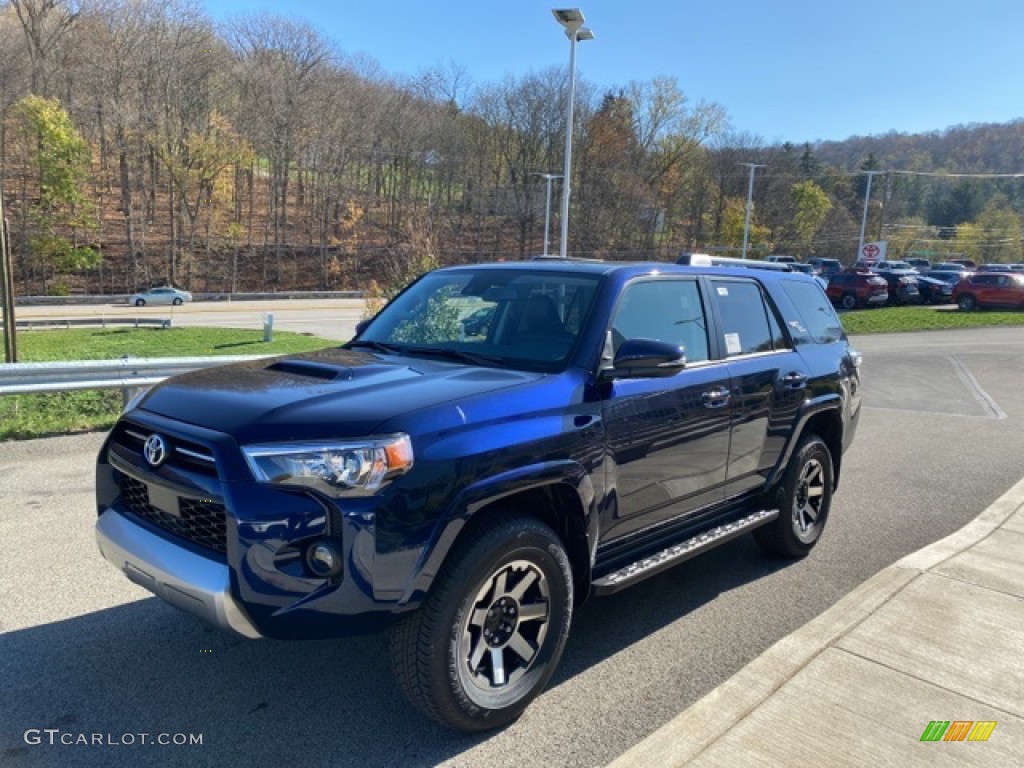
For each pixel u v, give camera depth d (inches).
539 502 131.0
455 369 134.2
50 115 2138.3
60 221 2237.9
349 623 102.9
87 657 138.9
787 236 3508.9
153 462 114.1
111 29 2618.1
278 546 101.1
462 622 110.9
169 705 124.7
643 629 158.1
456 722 113.7
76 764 109.2
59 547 190.2
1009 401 485.4
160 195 2893.7
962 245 3772.1
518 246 3221.0
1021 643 143.6
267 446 103.5
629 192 3198.8
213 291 2534.5
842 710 121.3
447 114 3267.7
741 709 121.4
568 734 119.6
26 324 1284.4
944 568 180.7
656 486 146.3
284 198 2915.8
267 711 123.6
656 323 153.9
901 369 634.8
